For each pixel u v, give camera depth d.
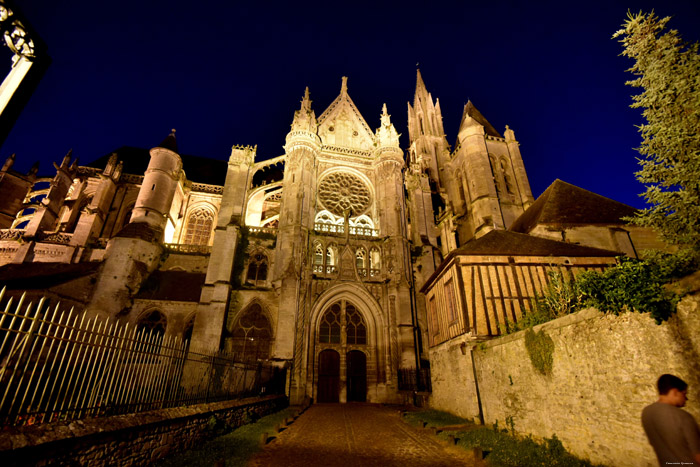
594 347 7.67
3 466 4.22
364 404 23.05
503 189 40.44
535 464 7.83
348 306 27.14
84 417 5.98
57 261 28.81
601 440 7.34
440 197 47.97
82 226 30.80
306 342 24.47
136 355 7.52
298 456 8.98
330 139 36.62
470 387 13.87
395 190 32.25
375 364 25.48
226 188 30.42
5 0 4.74
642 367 6.54
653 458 6.14
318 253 28.53
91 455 5.62
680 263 6.70
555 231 21.36
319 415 17.41
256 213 32.22
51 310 22.48
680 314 6.00
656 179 9.92
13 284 22.66
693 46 9.62
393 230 30.45
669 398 3.93
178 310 26.16
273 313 26.39
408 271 28.78
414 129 61.34
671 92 9.54
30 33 5.08
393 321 26.67
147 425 7.03
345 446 10.22
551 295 11.98
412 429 13.02
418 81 64.94
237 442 9.73
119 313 25.48
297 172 30.23
